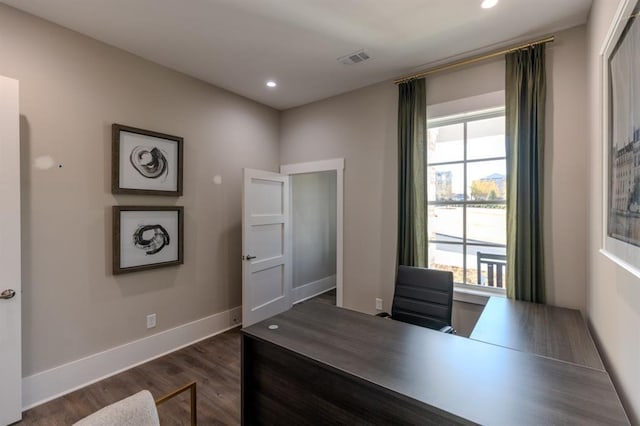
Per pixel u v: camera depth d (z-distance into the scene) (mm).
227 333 3535
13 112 2059
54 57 2344
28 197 2230
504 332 1900
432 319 2420
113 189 2648
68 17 2270
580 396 1142
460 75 2895
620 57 1322
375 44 2639
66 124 2408
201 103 3371
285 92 3695
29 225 2238
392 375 1304
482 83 2779
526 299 2494
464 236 3023
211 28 2414
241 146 3816
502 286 2820
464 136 3016
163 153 3016
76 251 2469
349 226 3646
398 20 2307
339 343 1628
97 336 2588
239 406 2260
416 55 2816
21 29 2195
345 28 2406
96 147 2572
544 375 1292
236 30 2439
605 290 1655
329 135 3846
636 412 1164
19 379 2078
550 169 2441
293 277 4742
